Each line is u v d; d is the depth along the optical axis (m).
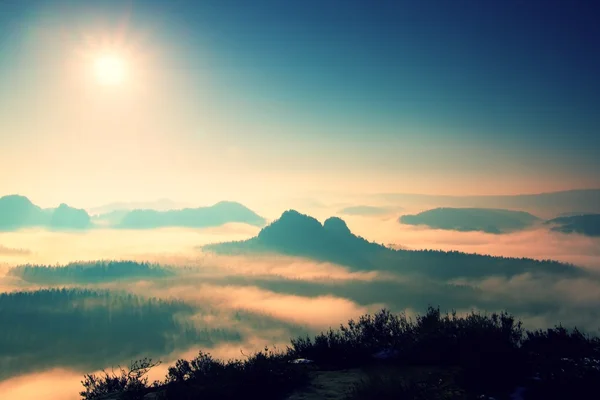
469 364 8.00
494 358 7.94
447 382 7.78
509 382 7.49
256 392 8.23
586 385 6.86
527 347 9.45
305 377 9.00
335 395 7.82
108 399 9.39
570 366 7.55
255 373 8.42
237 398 8.17
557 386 6.99
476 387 7.39
